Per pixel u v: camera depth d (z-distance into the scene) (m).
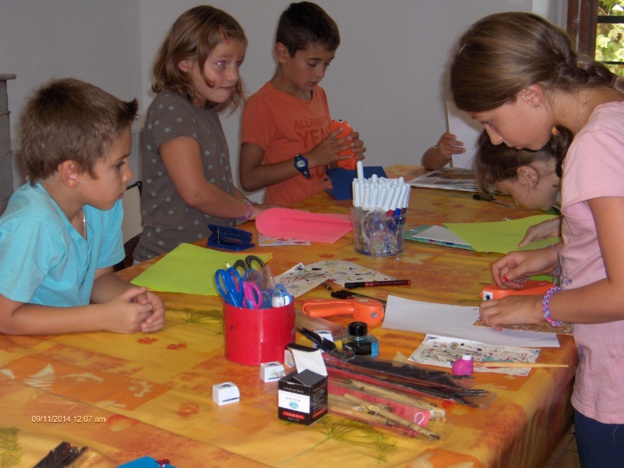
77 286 1.24
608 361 1.05
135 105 1.21
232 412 0.87
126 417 0.84
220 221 1.93
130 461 0.74
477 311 1.21
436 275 1.41
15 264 1.09
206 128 1.88
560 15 3.13
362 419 0.84
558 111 1.04
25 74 2.93
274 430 0.82
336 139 2.13
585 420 1.09
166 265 1.43
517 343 1.08
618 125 0.93
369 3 3.17
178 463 0.75
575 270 1.08
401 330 1.13
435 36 3.10
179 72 1.82
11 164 2.63
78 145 1.12
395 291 1.31
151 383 0.94
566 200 0.96
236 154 3.56
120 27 3.42
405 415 0.85
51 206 1.16
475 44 1.04
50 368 0.99
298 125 2.43
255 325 0.98
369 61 3.24
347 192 2.03
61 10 3.07
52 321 1.09
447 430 0.82
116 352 1.04
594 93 1.01
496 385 0.95
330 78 3.33
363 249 1.53
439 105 3.16
